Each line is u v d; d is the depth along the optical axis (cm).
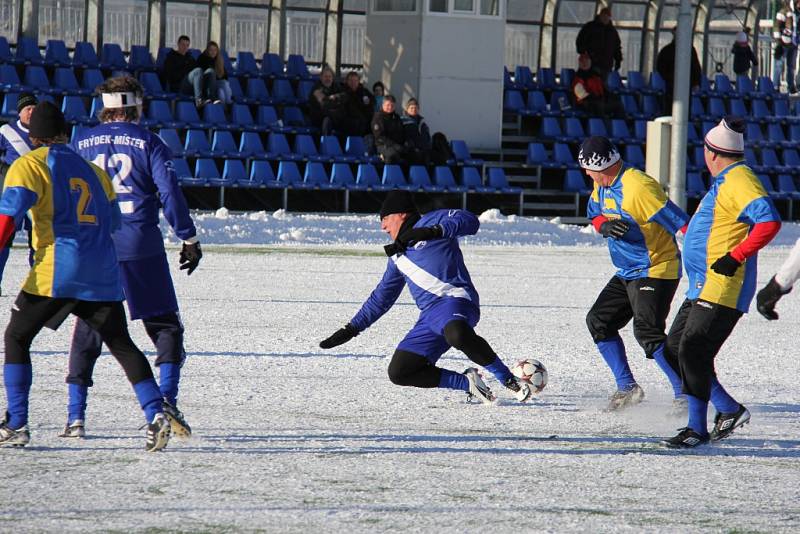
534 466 1634
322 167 7006
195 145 6862
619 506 1419
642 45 9156
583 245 6450
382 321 3275
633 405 2094
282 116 7700
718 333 1789
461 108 7981
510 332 3098
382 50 8044
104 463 1591
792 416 2070
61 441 1719
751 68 9519
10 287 3725
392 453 1697
